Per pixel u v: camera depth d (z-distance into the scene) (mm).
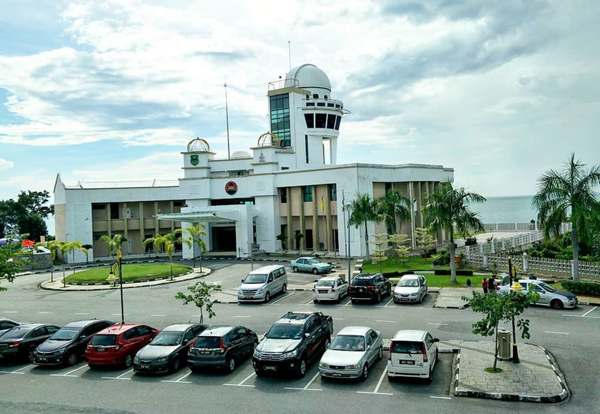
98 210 74938
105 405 18547
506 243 54594
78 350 24203
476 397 17844
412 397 18047
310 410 17188
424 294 35188
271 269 38562
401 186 66000
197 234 56688
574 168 35938
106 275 50031
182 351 22562
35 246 58906
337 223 61812
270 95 77062
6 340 24500
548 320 28188
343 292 36406
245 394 19016
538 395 17438
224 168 73375
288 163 71125
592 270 38344
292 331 21766
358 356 19953
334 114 78500
